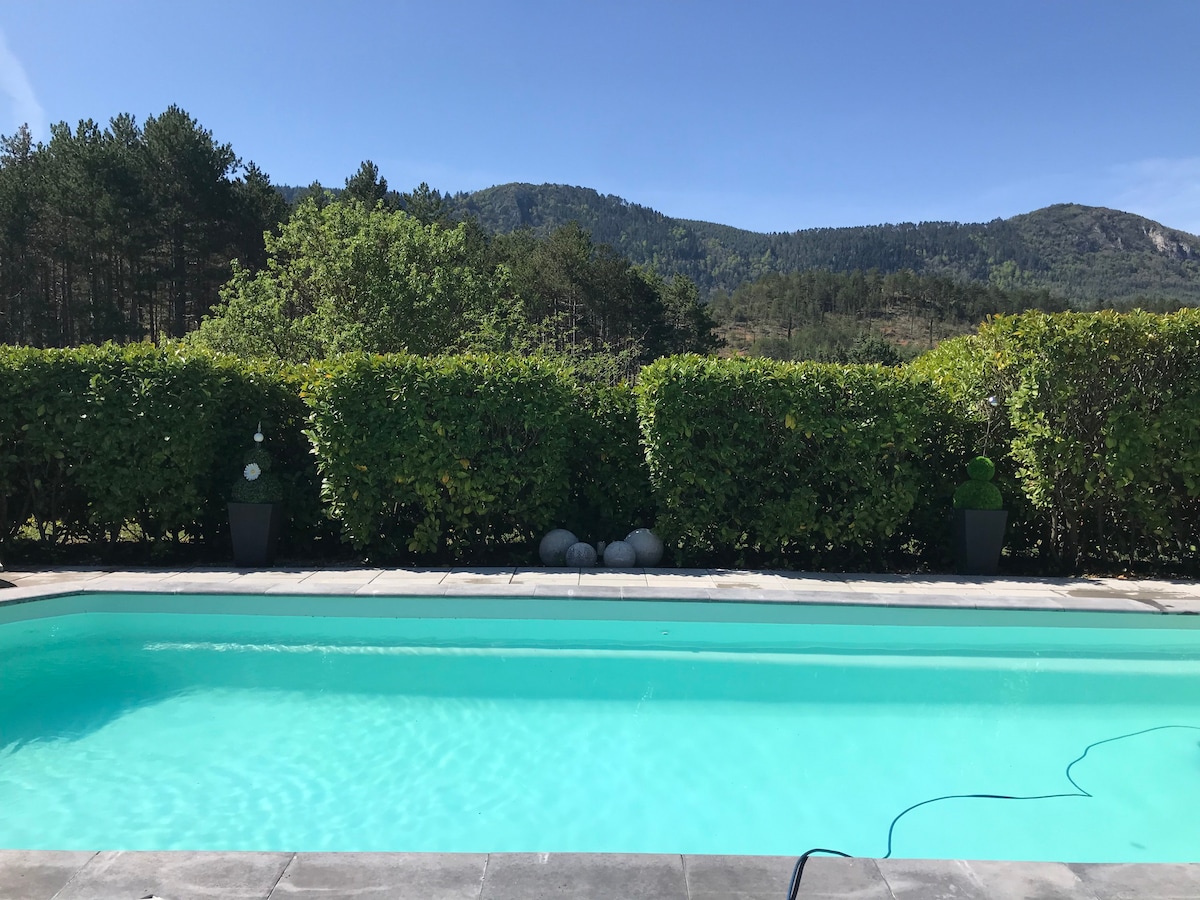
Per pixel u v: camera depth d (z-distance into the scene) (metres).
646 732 4.48
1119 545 7.91
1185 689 5.25
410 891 2.34
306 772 3.92
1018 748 4.31
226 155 30.25
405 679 5.30
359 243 15.77
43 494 7.85
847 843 3.32
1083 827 3.46
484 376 7.67
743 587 6.61
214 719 4.59
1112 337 7.21
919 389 7.64
